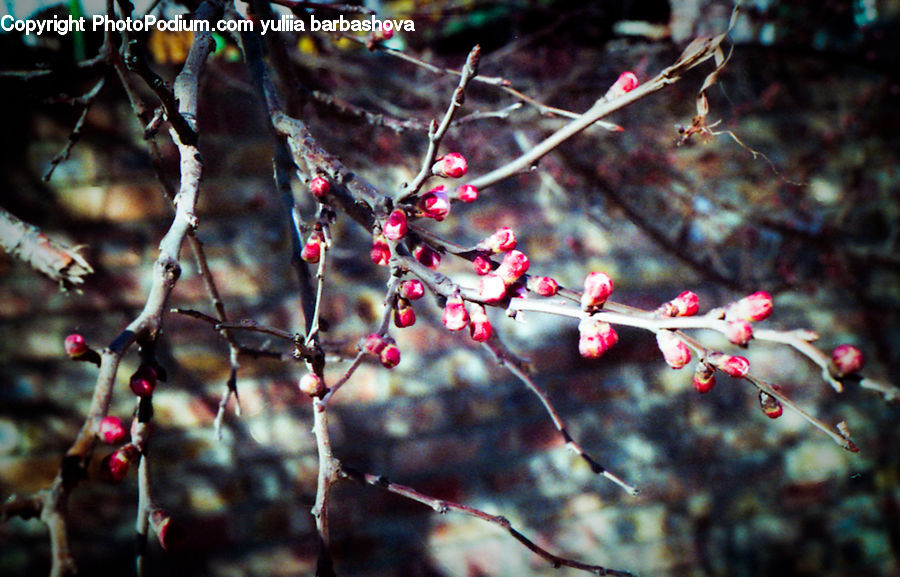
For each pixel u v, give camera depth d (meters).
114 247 0.44
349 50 0.51
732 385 0.52
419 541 0.46
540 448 0.48
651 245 0.53
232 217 0.46
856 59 0.54
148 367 0.15
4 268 0.42
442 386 0.48
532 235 0.51
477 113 0.29
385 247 0.20
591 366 0.50
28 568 0.40
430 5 0.53
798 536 0.52
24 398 0.42
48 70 0.31
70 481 0.13
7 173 0.42
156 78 0.17
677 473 0.50
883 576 0.52
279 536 0.44
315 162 0.20
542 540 0.47
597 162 0.54
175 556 0.42
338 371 0.46
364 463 0.46
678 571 0.49
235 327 0.17
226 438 0.44
